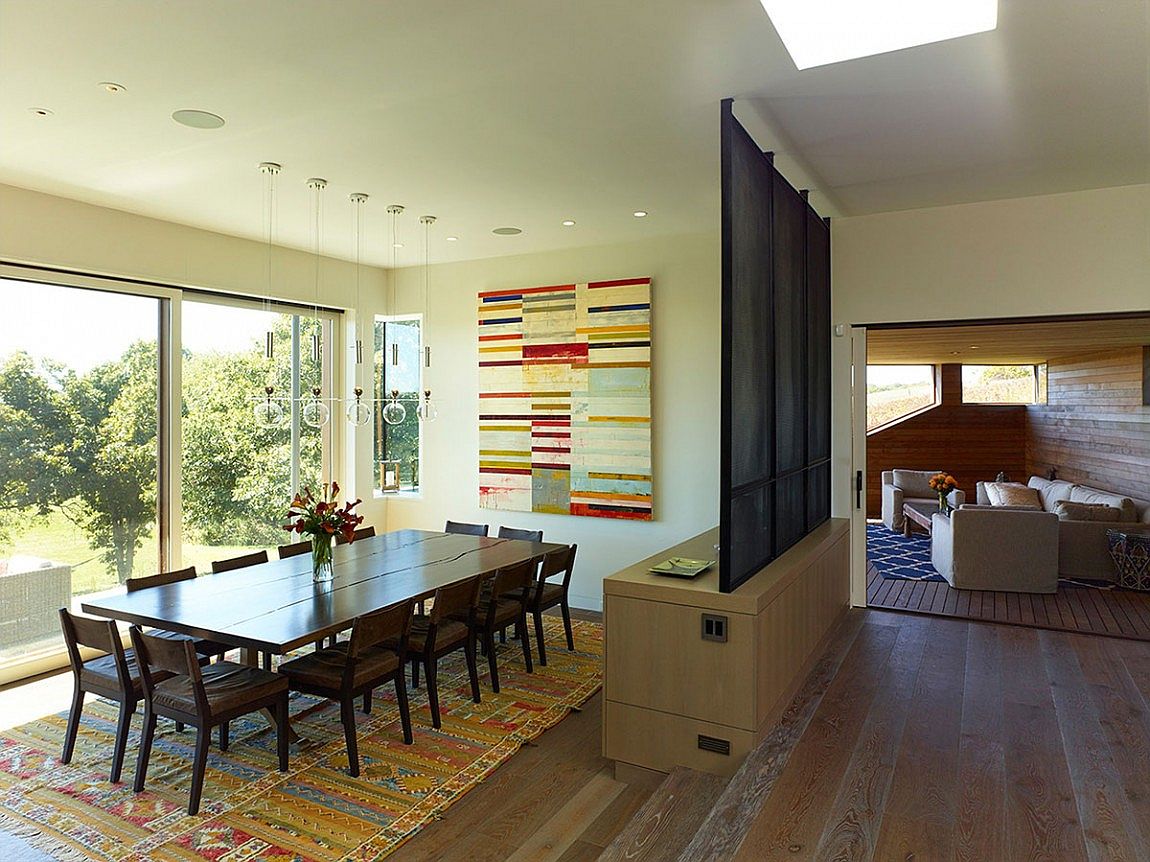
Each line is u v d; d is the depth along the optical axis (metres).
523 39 2.79
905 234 5.36
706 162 4.24
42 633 4.90
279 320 6.64
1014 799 2.62
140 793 3.21
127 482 5.41
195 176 4.47
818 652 4.35
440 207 5.19
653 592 3.35
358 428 7.20
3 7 2.53
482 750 3.66
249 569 4.42
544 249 6.63
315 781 3.33
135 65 3.00
